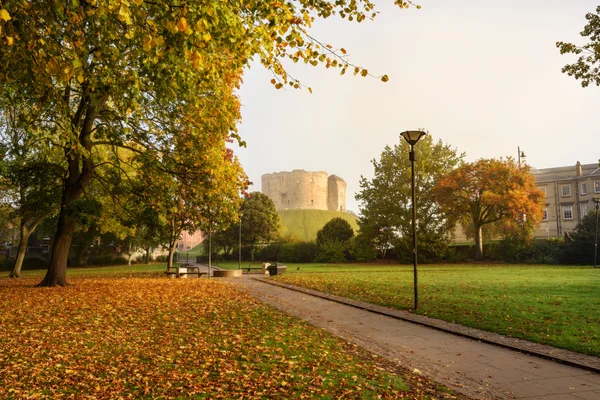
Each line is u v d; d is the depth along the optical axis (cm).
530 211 4356
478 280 2259
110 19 723
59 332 910
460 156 5231
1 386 561
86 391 553
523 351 786
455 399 541
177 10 629
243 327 993
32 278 2958
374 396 543
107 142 1934
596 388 591
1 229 4338
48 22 643
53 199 2233
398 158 5278
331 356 740
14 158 2241
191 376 613
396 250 4944
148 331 937
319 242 6159
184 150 1906
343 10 795
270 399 526
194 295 1644
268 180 14638
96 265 5634
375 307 1333
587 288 1770
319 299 1570
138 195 2150
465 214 4794
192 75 946
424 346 839
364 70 748
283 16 712
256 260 6550
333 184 14712
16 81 855
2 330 923
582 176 7294
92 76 855
